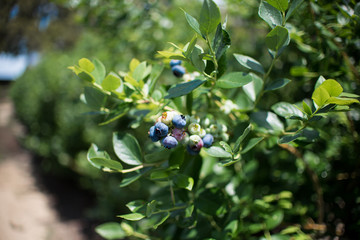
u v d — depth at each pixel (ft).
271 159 1.81
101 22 2.43
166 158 1.10
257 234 1.74
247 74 0.96
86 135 4.22
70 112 4.58
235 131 1.15
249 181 1.57
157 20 2.38
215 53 0.90
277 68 1.93
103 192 4.00
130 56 2.92
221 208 1.12
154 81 1.14
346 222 1.45
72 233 4.19
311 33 1.40
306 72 1.39
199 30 0.86
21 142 7.75
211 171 1.52
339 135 1.56
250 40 2.80
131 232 1.31
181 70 1.10
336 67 1.32
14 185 5.78
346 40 1.23
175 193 1.17
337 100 0.79
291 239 1.36
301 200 1.65
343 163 1.59
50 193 5.45
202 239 1.16
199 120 1.01
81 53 4.96
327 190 1.58
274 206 1.53
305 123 0.92
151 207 0.88
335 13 1.28
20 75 9.09
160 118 0.91
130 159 1.07
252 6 1.86
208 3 0.79
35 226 4.42
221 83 0.98
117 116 1.11
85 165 4.12
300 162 1.72
